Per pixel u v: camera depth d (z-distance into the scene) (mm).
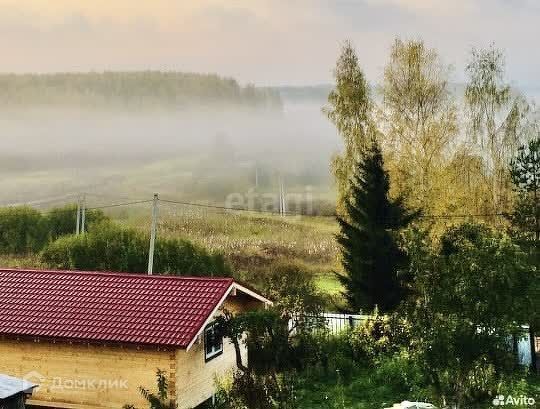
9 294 24500
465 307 16594
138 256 39969
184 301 22969
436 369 17109
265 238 63688
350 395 24016
